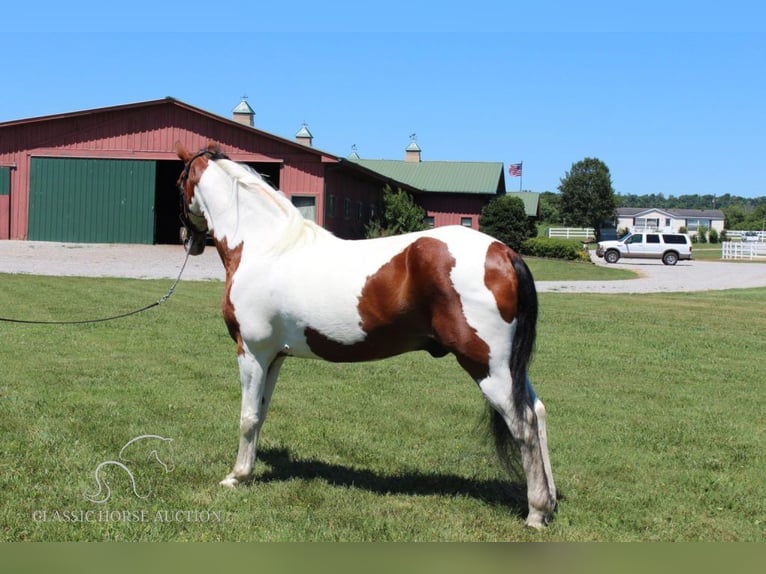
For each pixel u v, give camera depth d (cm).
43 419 705
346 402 830
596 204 9406
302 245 529
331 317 499
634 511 519
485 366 462
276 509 509
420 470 604
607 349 1239
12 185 3381
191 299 1736
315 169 3322
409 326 485
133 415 736
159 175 3897
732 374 1041
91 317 1391
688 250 4397
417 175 5275
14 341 1133
